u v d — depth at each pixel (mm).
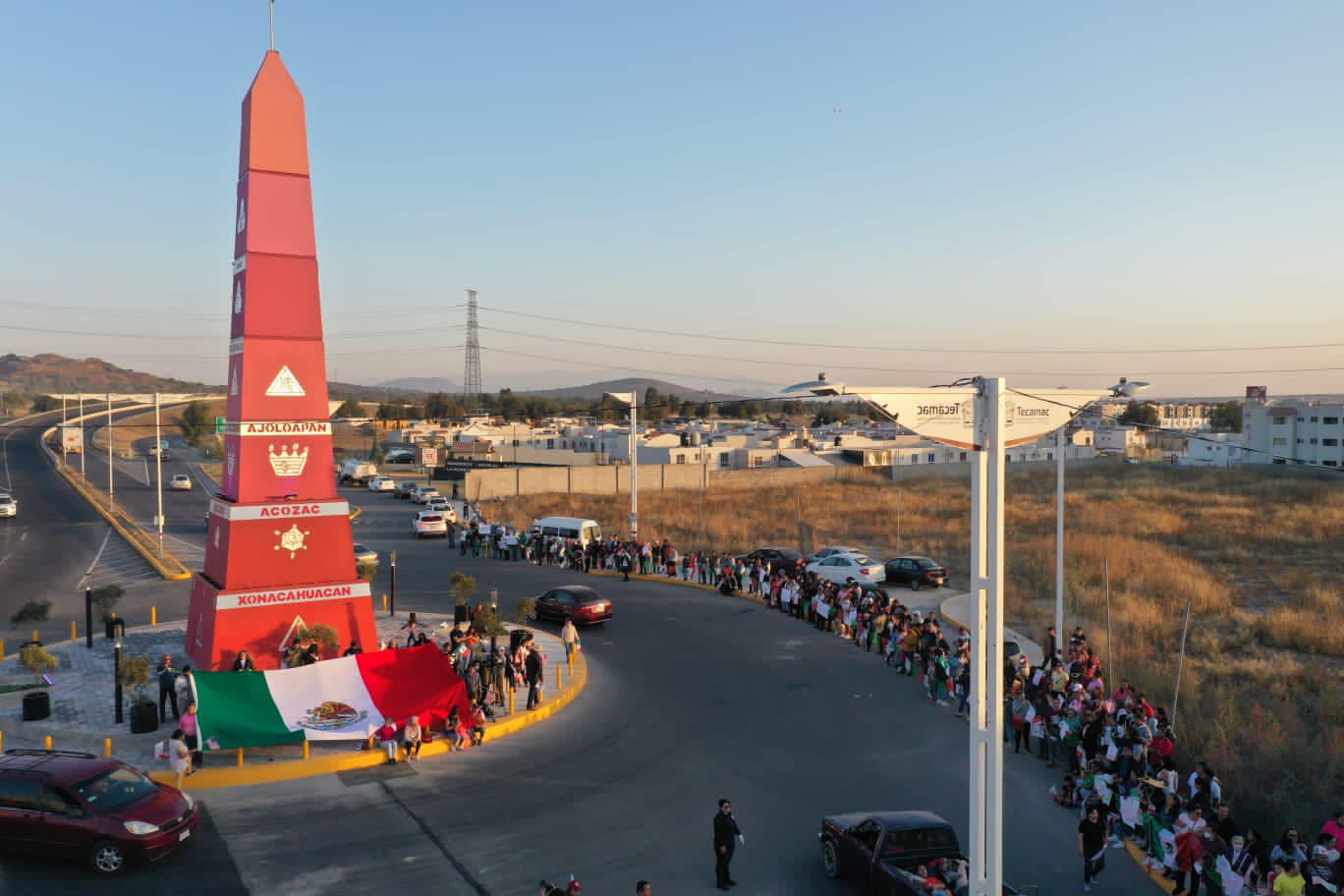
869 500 72188
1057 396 12148
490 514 64312
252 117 25156
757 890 13859
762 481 87312
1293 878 12188
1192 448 112125
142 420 182125
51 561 44875
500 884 13969
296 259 25766
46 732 20172
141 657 21156
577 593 32625
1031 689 21062
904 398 10883
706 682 25844
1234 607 34844
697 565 42938
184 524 59125
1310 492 76125
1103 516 59750
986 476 11484
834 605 32156
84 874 14016
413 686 20656
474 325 177250
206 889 13672
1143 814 15523
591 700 24141
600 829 16062
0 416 196125
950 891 12281
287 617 25328
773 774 18844
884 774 18875
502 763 19391
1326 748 19844
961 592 38656
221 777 18062
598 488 80000
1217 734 20328
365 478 91125
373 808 16969
